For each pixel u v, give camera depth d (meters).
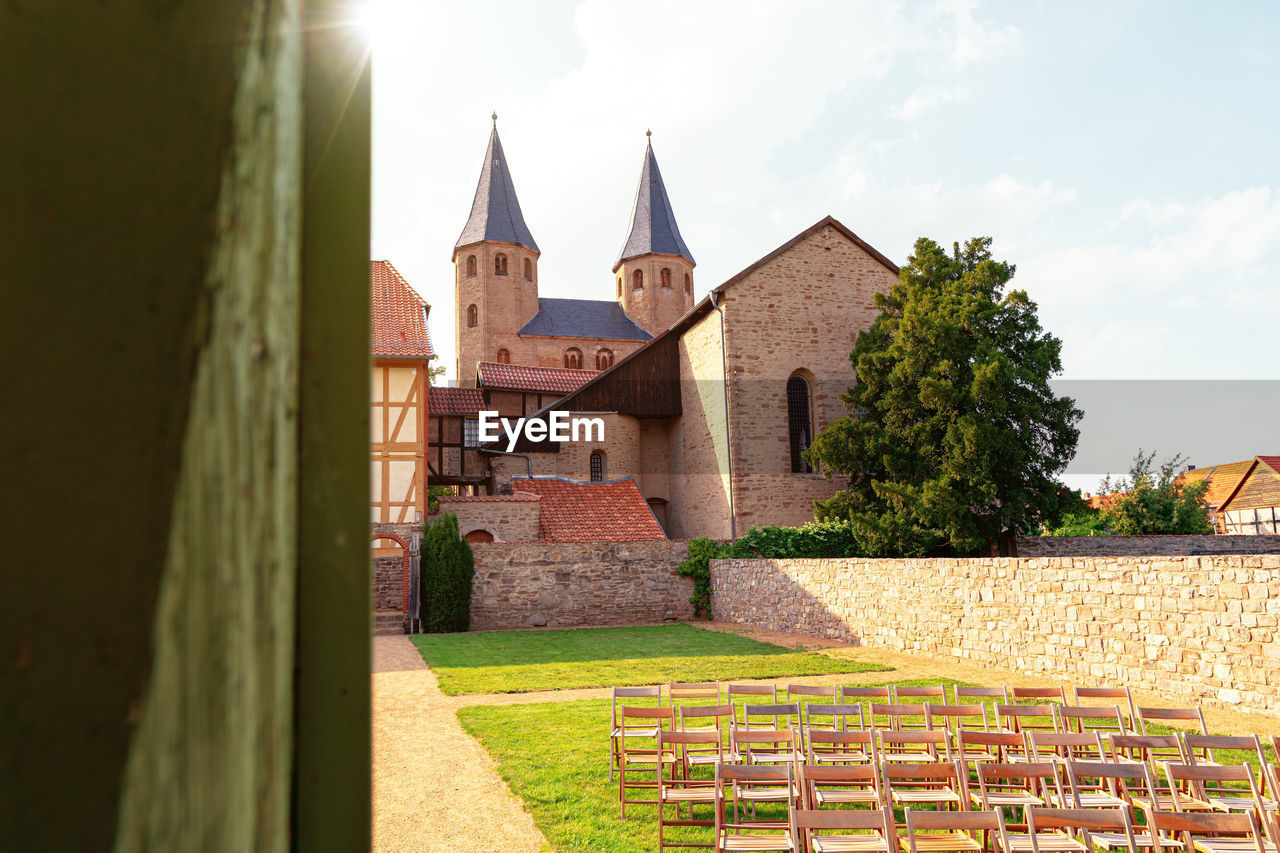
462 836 5.40
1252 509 43.50
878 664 13.09
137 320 0.60
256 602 0.60
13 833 0.53
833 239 27.80
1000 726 6.79
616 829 5.54
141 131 0.62
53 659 0.55
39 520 0.56
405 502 19.91
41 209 0.59
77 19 0.61
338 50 0.69
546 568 20.33
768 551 21.80
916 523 20.98
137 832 0.56
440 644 16.23
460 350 57.41
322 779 0.60
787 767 4.89
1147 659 10.32
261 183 0.64
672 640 16.77
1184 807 5.53
